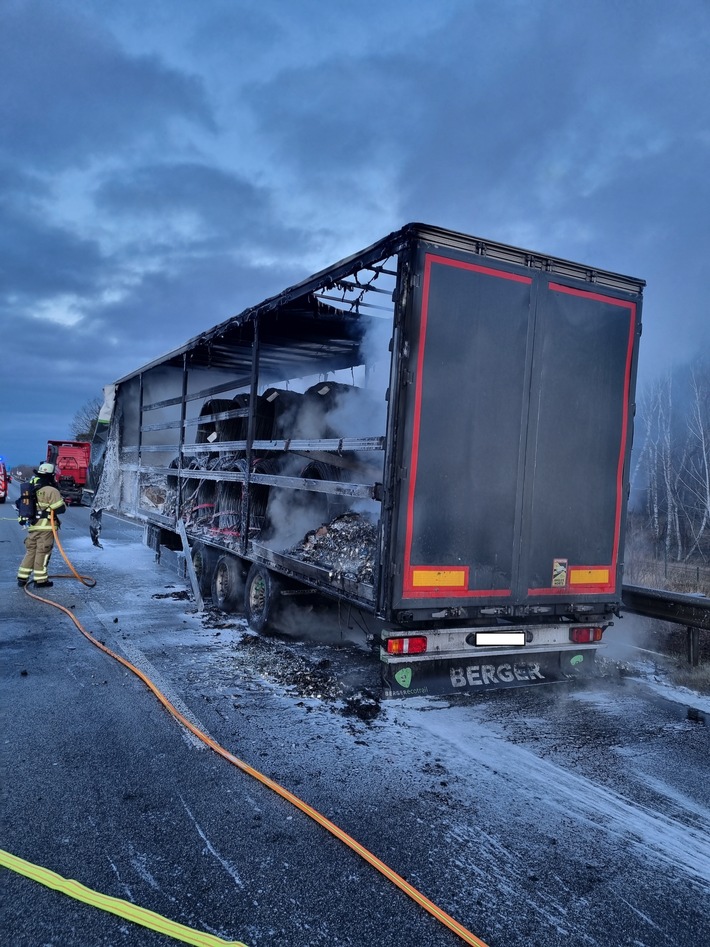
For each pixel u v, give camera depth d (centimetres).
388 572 436
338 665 582
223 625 712
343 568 528
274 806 333
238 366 1012
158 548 1048
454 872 282
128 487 1211
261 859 287
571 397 500
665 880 282
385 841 304
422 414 441
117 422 1280
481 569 467
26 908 251
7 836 298
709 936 248
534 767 389
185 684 516
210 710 463
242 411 721
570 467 502
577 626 520
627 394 527
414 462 439
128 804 330
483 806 340
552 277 488
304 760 388
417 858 291
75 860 282
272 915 251
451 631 475
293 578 589
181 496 920
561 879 280
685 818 334
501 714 478
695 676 550
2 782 349
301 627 653
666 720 471
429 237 438
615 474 523
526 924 251
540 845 305
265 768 376
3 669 545
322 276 545
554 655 528
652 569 1139
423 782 365
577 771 384
